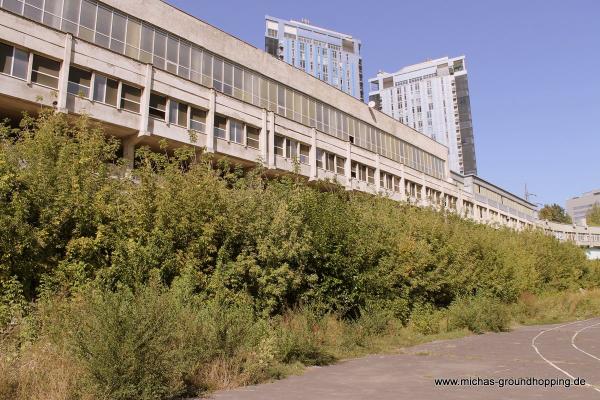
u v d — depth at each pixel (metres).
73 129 13.96
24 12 24.16
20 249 10.72
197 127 30.45
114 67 26.25
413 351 16.33
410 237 25.23
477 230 34.88
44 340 9.05
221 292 13.79
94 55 25.48
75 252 11.91
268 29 150.25
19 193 11.01
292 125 37.16
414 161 53.75
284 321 15.49
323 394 8.92
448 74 153.88
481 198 64.62
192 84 30.20
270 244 15.57
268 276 15.45
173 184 14.09
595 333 23.14
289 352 12.69
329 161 40.66
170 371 8.52
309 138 38.53
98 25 27.16
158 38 30.16
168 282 13.43
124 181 13.84
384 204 27.33
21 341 9.53
